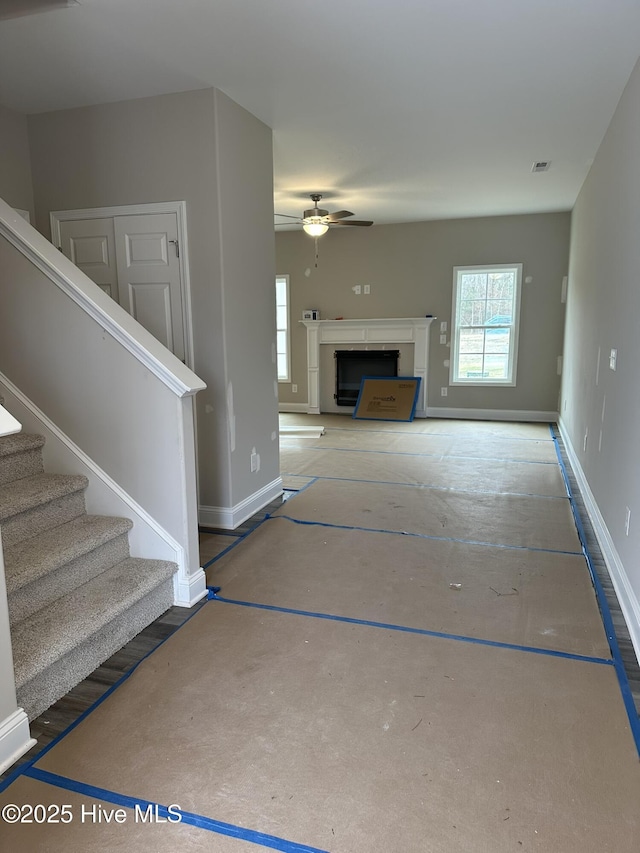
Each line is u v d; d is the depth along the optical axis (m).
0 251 2.70
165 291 3.60
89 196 3.67
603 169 4.18
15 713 1.76
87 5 2.44
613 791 1.62
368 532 3.68
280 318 8.59
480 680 2.14
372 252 8.03
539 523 3.85
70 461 2.74
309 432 7.06
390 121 3.89
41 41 2.77
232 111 3.52
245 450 3.91
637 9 2.50
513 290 7.58
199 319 3.56
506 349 7.75
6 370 2.77
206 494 3.78
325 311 8.36
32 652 1.92
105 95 3.42
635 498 2.55
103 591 2.37
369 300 8.14
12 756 1.73
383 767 1.71
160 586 2.60
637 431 2.56
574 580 2.98
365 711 1.97
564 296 7.36
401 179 5.41
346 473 5.17
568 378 6.46
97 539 2.45
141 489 2.69
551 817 1.54
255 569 3.13
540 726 1.89
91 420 2.70
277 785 1.65
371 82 3.27
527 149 4.50
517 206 6.76
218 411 3.63
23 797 1.61
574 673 2.18
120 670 2.21
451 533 3.66
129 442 2.66
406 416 7.91
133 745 1.81
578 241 5.90
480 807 1.57
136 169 3.54
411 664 2.24
